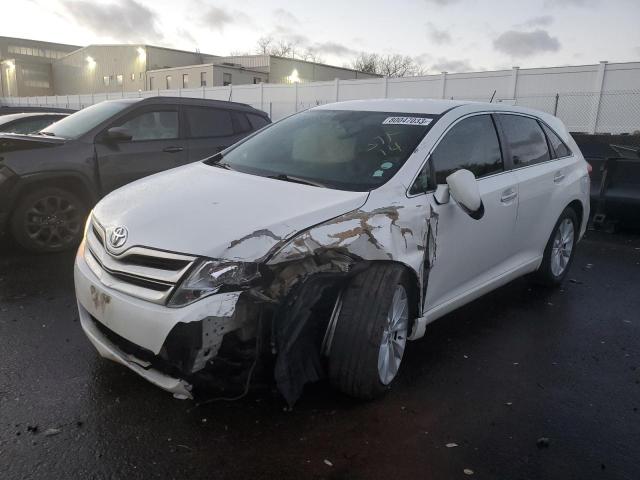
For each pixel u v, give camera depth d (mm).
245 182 3455
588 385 3508
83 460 2580
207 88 37812
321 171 3600
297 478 2525
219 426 2879
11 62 73688
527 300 5051
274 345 2713
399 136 3729
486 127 4238
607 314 4773
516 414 3133
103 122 6324
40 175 5750
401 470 2607
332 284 2932
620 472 2660
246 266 2631
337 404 3131
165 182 3605
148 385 3229
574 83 24719
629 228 8195
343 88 31359
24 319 4121
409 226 3227
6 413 2912
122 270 2844
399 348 3332
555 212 4918
